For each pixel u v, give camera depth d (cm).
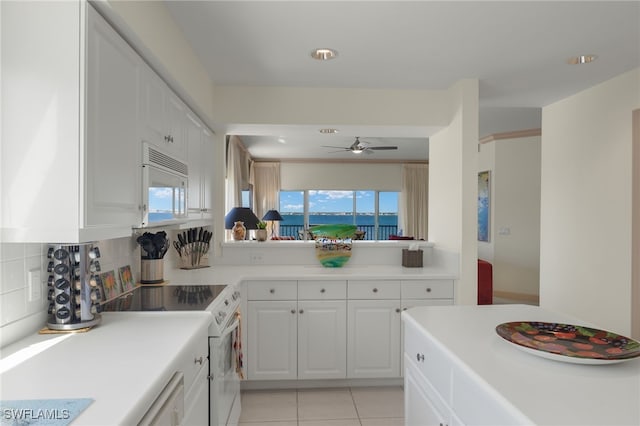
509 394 105
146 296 222
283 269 341
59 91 131
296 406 288
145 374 119
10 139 131
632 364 127
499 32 241
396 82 327
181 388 137
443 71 304
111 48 151
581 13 218
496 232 630
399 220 1019
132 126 171
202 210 310
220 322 195
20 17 131
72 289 163
